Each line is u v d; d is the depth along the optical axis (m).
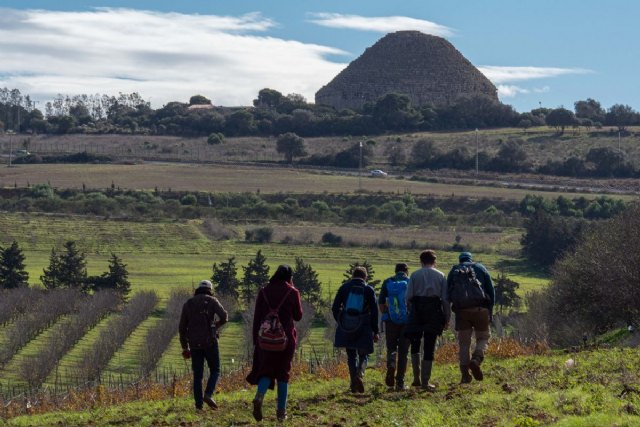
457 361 32.09
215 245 143.75
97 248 140.88
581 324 58.38
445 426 18.11
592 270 57.00
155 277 118.56
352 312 22.81
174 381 33.38
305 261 130.25
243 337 78.38
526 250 131.25
